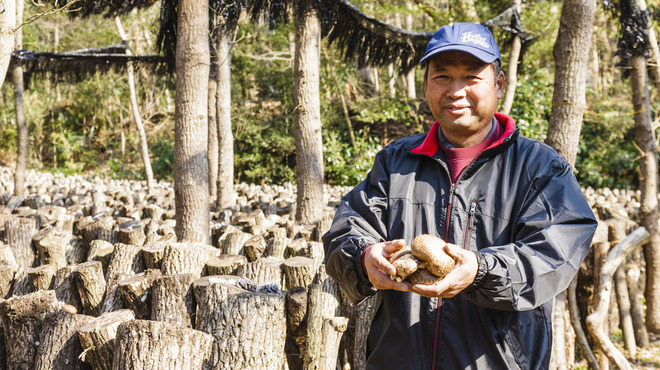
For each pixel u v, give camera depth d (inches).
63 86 962.1
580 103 142.7
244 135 724.0
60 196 374.6
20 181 375.9
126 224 181.6
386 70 741.9
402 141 65.2
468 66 57.7
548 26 481.1
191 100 182.1
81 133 975.0
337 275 58.9
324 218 202.4
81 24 780.0
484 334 56.5
